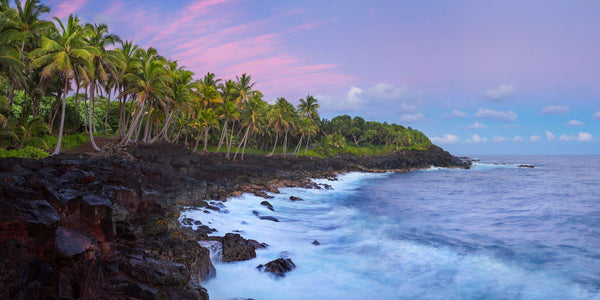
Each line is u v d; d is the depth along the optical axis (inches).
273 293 490.0
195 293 401.4
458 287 506.3
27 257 317.4
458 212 1173.7
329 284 524.1
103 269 389.7
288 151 4291.3
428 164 4859.7
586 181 2600.9
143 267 402.9
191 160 1811.0
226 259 603.5
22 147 1147.9
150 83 1643.7
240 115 2928.2
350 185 2396.7
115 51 1503.4
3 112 1196.5
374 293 491.5
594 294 469.1
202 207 989.8
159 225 626.8
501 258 634.8
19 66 1038.4
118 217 603.8
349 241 775.7
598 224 936.3
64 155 1180.5
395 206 1334.9
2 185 344.5
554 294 472.1
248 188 1497.3
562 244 726.5
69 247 349.4
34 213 332.8
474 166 5590.6
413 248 707.4
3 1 1317.7
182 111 2181.3
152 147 1546.5
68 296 333.1
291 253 675.4
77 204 399.9
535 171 4274.1
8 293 299.1
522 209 1218.6
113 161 986.7
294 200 1445.6
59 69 1204.5
